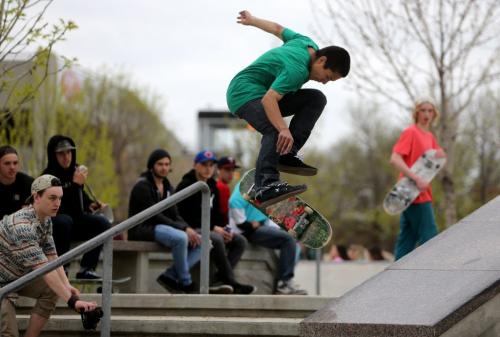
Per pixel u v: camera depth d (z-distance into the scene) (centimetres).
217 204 1258
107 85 4659
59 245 1052
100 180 3428
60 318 902
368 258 2466
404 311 637
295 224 938
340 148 7144
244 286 1184
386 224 6112
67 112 3303
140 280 1190
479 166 5281
